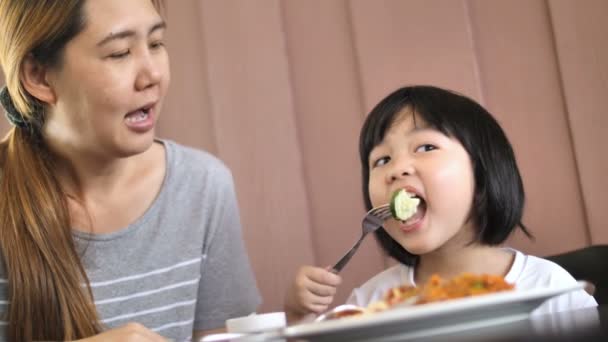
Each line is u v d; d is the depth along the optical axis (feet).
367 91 5.42
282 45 5.65
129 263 4.32
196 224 4.53
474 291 2.36
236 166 5.72
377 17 5.40
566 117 4.97
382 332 2.19
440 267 4.26
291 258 5.60
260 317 3.02
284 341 2.54
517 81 5.09
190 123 5.82
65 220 4.01
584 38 4.91
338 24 5.52
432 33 5.27
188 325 4.50
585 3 4.91
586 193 4.91
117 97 3.69
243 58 5.72
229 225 4.69
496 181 4.09
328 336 2.18
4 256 3.95
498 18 5.14
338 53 5.52
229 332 3.09
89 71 3.68
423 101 4.15
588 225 4.91
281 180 5.64
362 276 5.44
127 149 3.84
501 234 4.15
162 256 4.41
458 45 5.21
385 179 4.02
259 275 5.65
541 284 3.93
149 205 4.41
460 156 4.00
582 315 2.43
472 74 5.18
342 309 2.57
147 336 3.16
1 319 4.00
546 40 5.02
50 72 3.80
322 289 3.87
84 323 3.89
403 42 5.34
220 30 5.76
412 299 2.33
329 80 5.55
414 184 3.92
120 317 4.30
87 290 4.16
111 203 4.31
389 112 4.20
